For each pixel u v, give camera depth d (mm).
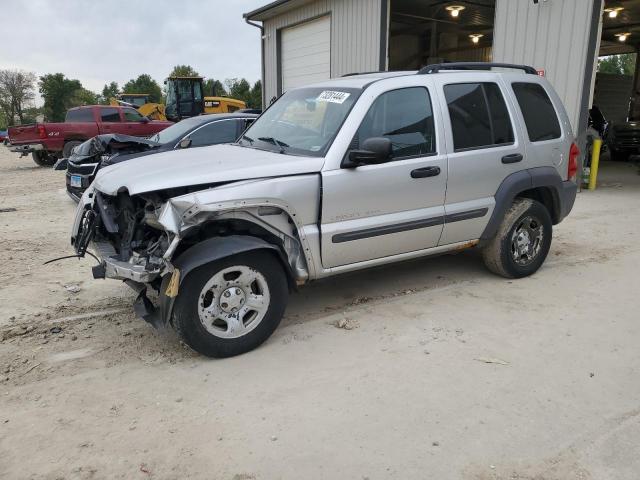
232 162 4027
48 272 5816
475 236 4996
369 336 4141
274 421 3070
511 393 3328
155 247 3699
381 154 3887
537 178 5156
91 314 4629
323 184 3967
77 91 97500
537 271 5652
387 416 3104
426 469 2668
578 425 3010
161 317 3664
